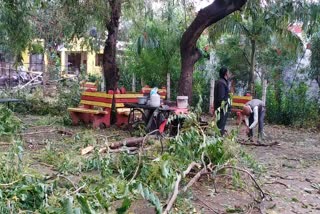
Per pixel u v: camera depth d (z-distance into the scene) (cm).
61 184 442
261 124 938
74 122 1054
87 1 1060
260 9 1239
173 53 1452
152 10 1312
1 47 1318
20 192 350
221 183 557
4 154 460
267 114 1277
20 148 452
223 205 477
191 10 1265
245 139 932
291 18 1240
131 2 1276
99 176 496
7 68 1723
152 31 1422
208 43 1478
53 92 1519
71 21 1102
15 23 983
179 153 511
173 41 1427
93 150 610
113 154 572
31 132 893
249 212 456
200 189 529
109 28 1135
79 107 1137
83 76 1506
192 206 452
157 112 862
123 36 1581
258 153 795
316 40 1330
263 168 642
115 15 1132
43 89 1483
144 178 457
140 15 1352
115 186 365
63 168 554
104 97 1033
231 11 1048
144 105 887
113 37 1146
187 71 1109
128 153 544
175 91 1471
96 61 2269
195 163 517
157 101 883
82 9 1067
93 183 441
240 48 1463
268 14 1266
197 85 1404
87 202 300
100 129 989
